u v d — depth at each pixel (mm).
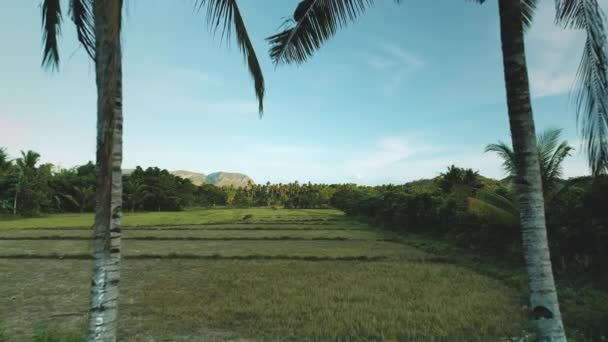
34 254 13016
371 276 9336
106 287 2895
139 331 5328
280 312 6148
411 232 21938
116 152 3018
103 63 2809
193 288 8070
